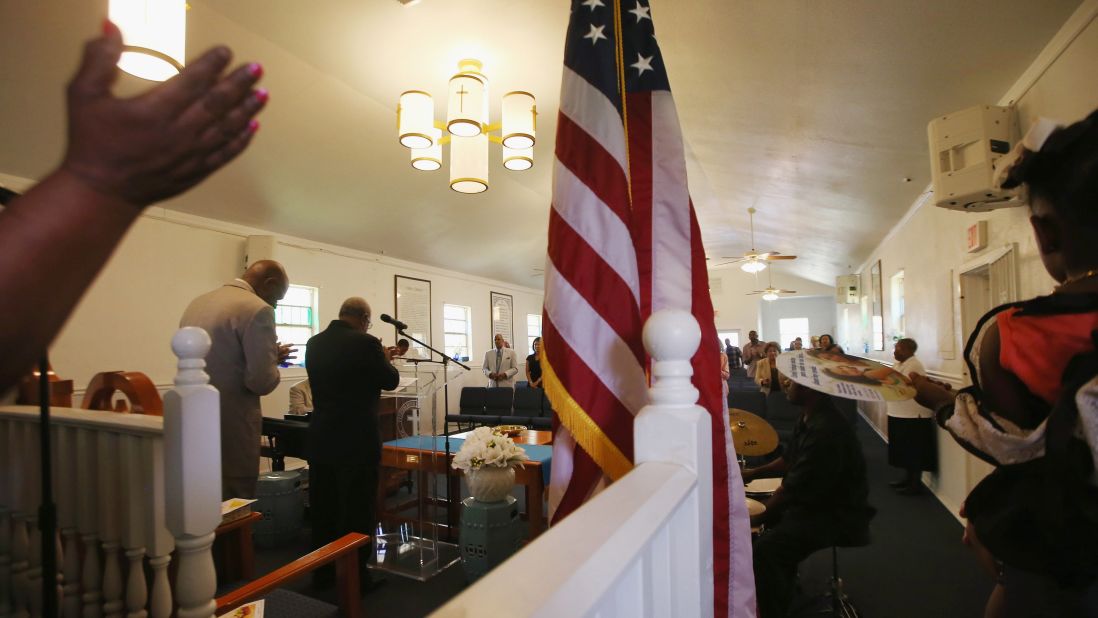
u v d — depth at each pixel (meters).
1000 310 0.77
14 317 0.28
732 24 2.29
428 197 5.57
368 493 2.54
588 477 1.01
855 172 3.87
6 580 1.62
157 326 4.21
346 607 1.90
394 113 3.96
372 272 6.51
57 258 0.30
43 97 2.97
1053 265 0.73
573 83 1.18
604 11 1.22
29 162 3.27
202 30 2.79
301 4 2.60
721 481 0.95
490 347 9.11
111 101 0.31
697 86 3.03
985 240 2.89
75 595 1.49
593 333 1.01
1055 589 0.67
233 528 2.23
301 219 5.18
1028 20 1.82
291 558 3.04
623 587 0.44
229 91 0.32
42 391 0.98
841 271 9.38
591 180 1.09
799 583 2.65
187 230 4.45
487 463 2.68
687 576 0.61
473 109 2.74
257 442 2.32
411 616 2.38
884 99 2.61
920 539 3.25
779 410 5.34
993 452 0.73
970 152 2.25
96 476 1.46
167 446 1.18
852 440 2.12
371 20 2.70
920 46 2.11
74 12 2.63
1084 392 0.59
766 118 3.27
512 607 0.30
